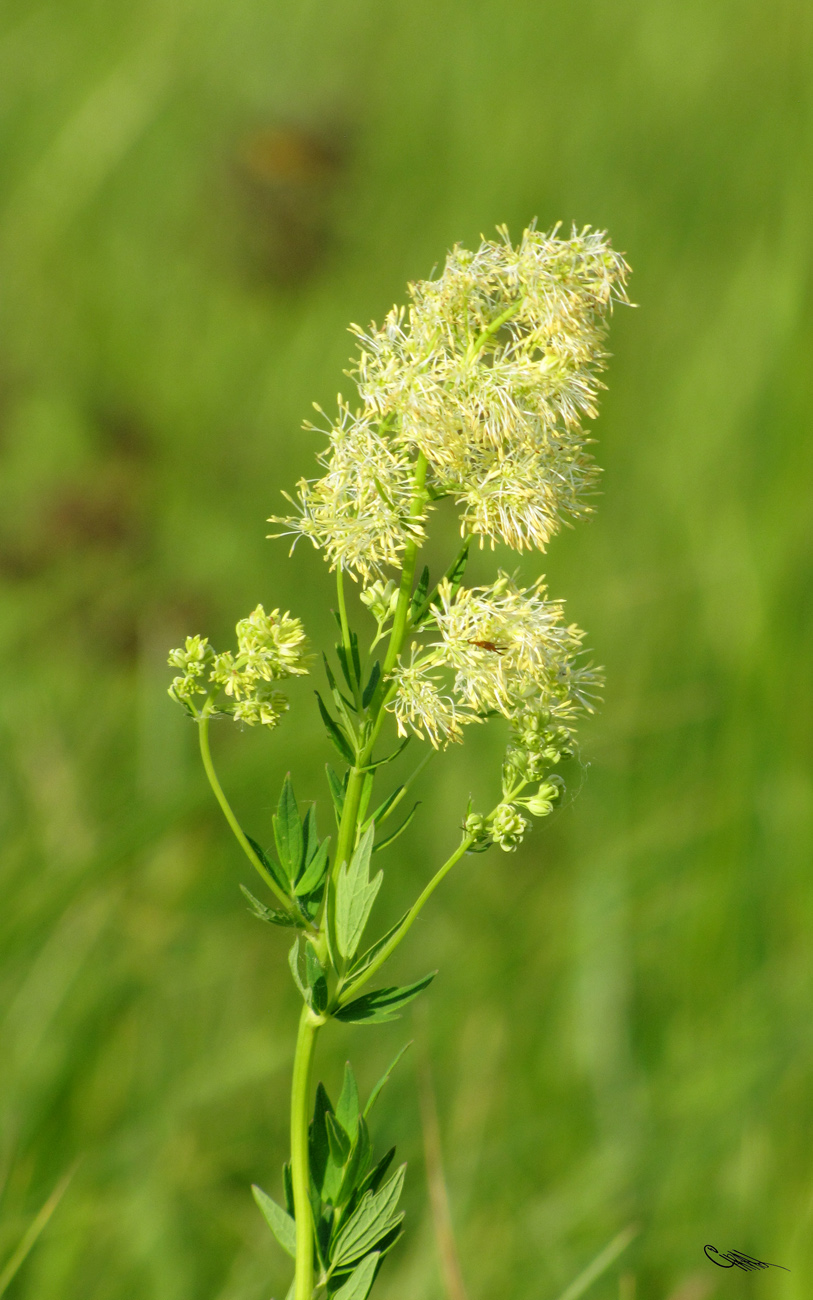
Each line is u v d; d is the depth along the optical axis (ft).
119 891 13.28
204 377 24.31
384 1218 5.57
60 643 17.79
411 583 5.50
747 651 15.37
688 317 22.40
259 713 5.65
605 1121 12.01
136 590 18.01
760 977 13.14
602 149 26.66
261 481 21.52
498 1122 12.03
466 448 5.30
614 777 15.34
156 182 27.25
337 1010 5.43
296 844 5.62
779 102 25.23
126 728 17.08
